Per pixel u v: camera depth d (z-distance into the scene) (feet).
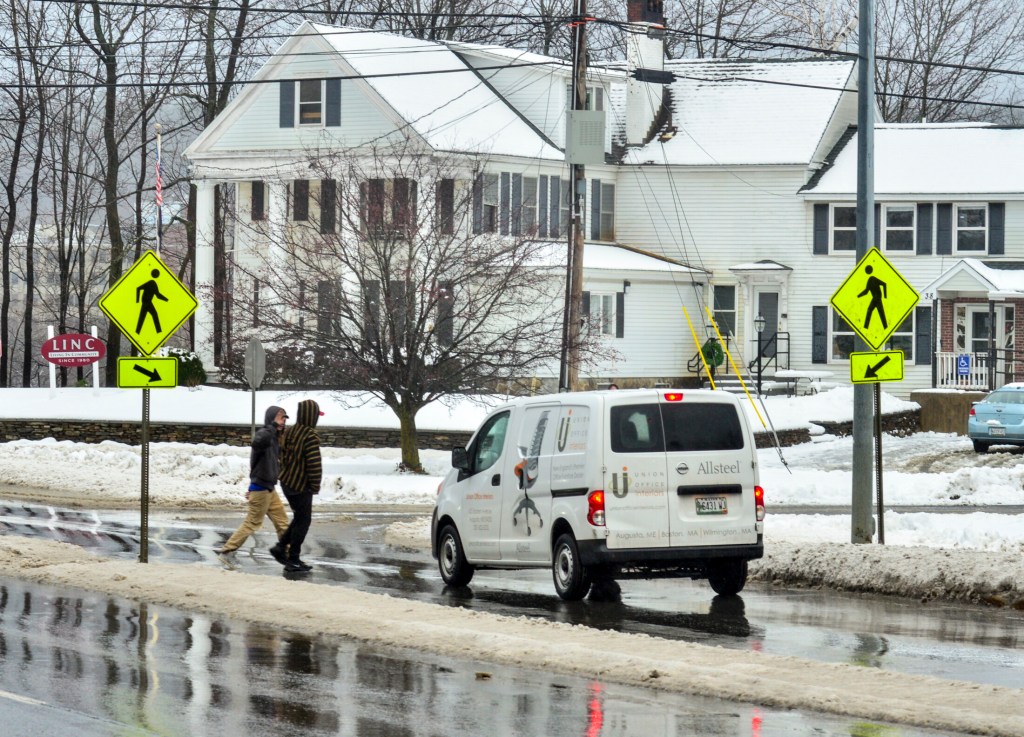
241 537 178.91
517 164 444.96
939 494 275.80
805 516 214.90
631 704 92.58
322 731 85.87
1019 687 99.35
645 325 467.52
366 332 297.33
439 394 303.48
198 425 367.66
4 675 102.68
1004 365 442.91
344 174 317.42
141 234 517.14
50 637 118.52
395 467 312.09
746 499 141.69
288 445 166.50
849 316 175.83
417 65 451.94
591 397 140.46
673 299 475.31
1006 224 457.68
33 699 94.79
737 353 480.23
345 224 340.18
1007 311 444.55
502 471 150.61
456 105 445.37
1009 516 208.74
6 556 165.07
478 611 133.39
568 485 141.08
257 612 129.08
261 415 373.40
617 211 494.59
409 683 99.50
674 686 97.14
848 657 111.24
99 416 379.76
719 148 483.51
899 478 289.33
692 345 480.23
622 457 138.31
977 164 467.93
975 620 130.82
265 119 440.86
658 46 500.74
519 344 305.12
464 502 155.43
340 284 301.02
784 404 408.67
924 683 96.32
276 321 301.22
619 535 137.69
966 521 201.57
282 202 430.61
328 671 103.76
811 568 155.43
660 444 139.64
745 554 140.87
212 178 442.50
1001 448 350.02
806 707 90.94
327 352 297.74
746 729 85.56
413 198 303.68
